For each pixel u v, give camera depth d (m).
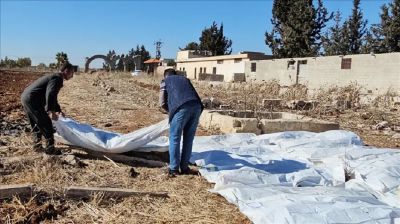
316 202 5.52
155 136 8.16
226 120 11.95
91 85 34.09
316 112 18.75
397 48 43.78
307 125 11.95
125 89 30.03
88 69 90.12
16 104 17.41
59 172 6.66
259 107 17.89
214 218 5.55
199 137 10.16
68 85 33.12
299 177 7.07
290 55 52.06
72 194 5.88
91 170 7.13
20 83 33.66
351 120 16.75
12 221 5.10
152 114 15.71
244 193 6.15
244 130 11.59
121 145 7.98
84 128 8.28
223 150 8.85
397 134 13.25
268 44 54.78
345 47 49.28
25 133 9.52
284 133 10.33
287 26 51.78
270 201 5.70
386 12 43.81
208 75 50.06
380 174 7.11
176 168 7.38
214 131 12.27
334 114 18.61
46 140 7.74
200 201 6.14
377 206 5.48
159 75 59.19
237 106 17.77
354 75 31.27
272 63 40.62
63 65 7.72
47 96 7.44
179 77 7.53
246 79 45.09
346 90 25.17
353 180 7.11
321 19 50.47
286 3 52.66
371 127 14.89
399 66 27.80
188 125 7.40
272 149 9.37
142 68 102.00
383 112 19.23
